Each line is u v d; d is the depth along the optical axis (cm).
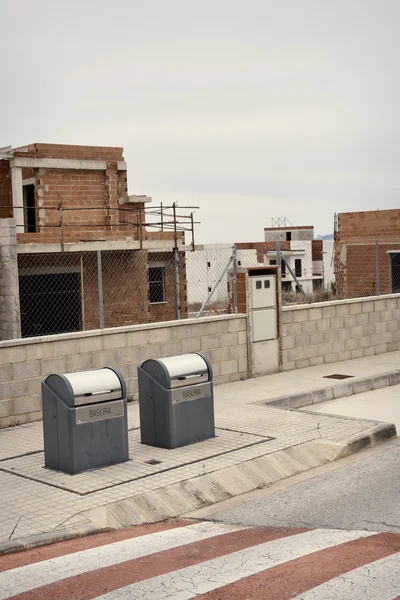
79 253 2595
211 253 5309
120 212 2947
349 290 3566
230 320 1462
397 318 1864
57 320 2570
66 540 697
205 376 1008
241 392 1359
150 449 970
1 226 2373
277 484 881
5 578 596
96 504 768
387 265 3409
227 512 786
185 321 1381
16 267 2373
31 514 745
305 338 1625
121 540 698
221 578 584
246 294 1487
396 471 910
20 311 2462
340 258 3588
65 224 2686
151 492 802
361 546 654
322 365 1658
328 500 808
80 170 2733
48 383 889
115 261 2705
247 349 1495
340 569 595
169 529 736
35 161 2608
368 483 864
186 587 566
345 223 3572
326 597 538
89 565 624
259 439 1007
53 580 589
